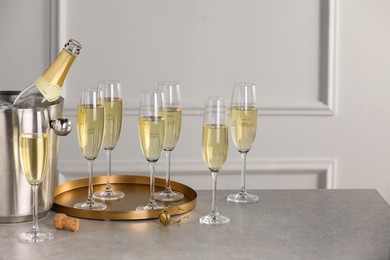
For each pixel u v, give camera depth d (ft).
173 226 7.31
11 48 12.91
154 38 13.05
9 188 7.25
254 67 13.23
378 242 7.00
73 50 7.59
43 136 6.72
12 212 7.28
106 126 7.87
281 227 7.36
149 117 7.33
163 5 13.00
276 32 13.19
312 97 13.38
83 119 7.36
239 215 7.70
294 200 8.29
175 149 13.26
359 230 7.32
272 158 13.43
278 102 13.28
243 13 13.11
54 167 7.57
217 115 7.14
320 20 13.21
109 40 13.01
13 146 7.18
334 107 13.38
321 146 13.47
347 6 13.19
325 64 13.25
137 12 12.98
